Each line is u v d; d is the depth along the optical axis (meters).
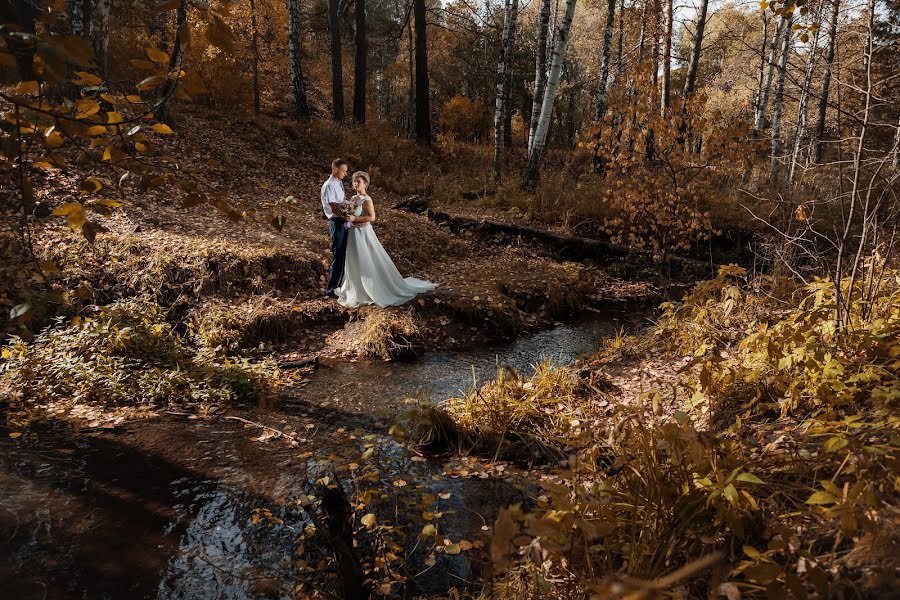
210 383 5.36
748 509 2.30
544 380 4.88
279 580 2.81
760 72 19.58
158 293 6.59
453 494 3.62
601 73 17.91
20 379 4.96
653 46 18.92
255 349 6.30
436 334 7.19
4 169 1.84
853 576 1.70
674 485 2.51
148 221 8.11
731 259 10.94
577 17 32.25
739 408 3.47
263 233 8.97
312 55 32.84
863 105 4.09
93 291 6.27
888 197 4.49
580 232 12.18
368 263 7.42
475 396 4.80
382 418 4.91
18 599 2.58
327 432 4.59
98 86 1.82
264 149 14.04
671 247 10.53
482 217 12.47
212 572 2.86
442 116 30.47
